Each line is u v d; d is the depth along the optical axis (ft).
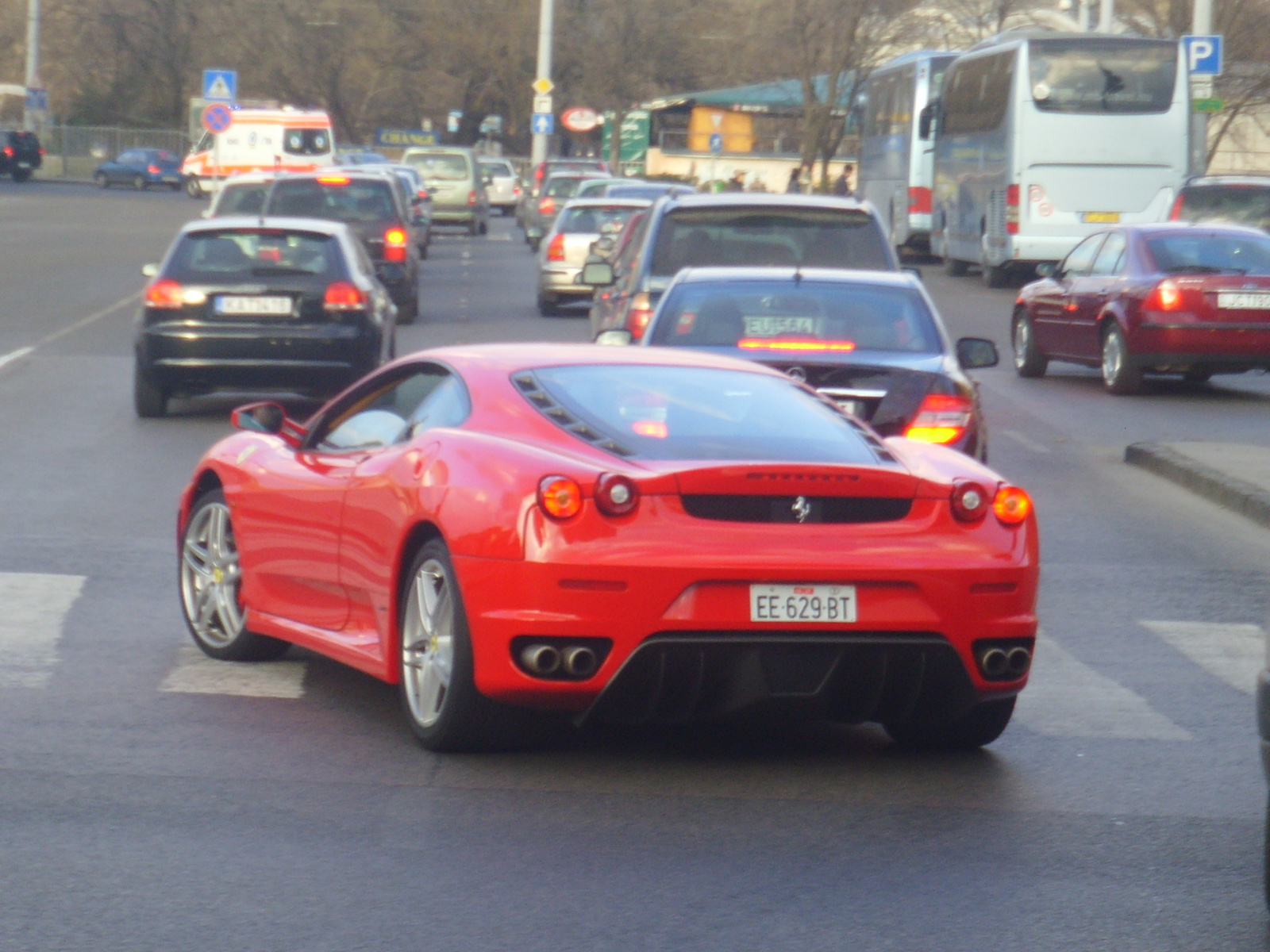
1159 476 153.79
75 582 102.01
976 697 67.97
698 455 67.00
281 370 168.45
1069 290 221.46
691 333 110.11
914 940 51.90
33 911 52.70
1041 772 70.95
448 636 68.69
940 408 102.94
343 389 172.04
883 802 66.08
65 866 56.54
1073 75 371.56
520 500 64.85
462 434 69.87
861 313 111.34
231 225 172.45
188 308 167.63
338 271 171.53
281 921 52.24
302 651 88.53
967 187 411.54
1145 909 54.95
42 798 63.57
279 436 85.10
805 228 145.69
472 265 413.80
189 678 82.12
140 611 95.76
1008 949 51.44
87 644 88.12
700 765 70.44
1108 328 212.23
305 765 68.54
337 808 63.36
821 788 67.77
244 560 83.41
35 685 79.87
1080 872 58.49
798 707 66.03
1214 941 52.31
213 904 53.57
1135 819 64.75
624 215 296.30
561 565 63.67
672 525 64.49
